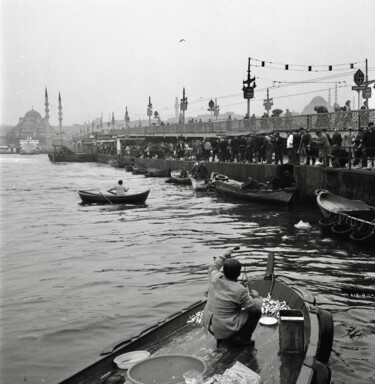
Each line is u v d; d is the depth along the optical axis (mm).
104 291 12141
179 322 7594
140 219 23953
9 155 197625
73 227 22094
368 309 10312
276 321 7500
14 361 8383
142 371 5500
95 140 116125
